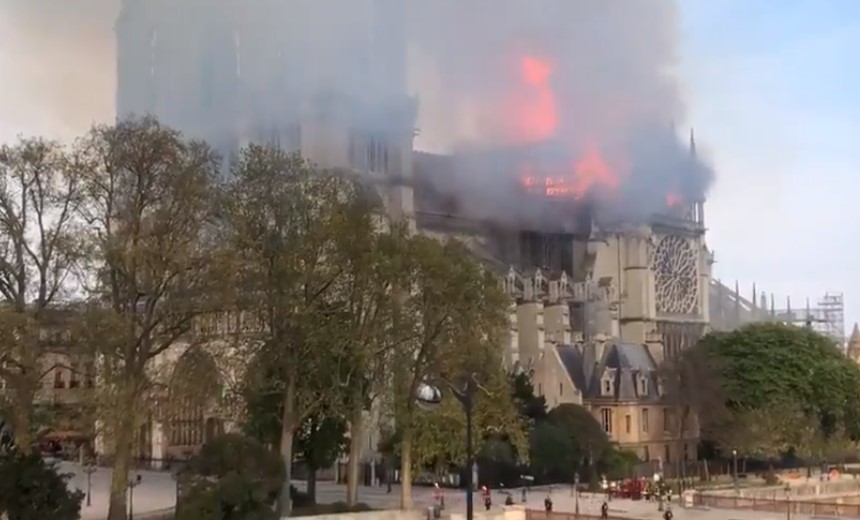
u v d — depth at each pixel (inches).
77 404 3265.3
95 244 3075.8
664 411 6870.1
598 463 5625.0
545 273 7677.2
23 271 3097.9
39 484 2987.2
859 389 6830.7
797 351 6599.4
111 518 3029.0
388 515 3560.5
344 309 3693.4
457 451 3710.6
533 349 6939.0
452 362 3663.9
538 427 5378.9
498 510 3722.9
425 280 3695.9
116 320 2947.8
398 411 3708.2
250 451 3253.0
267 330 3735.2
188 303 3127.5
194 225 3280.0
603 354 6978.4
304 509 3614.7
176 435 6063.0
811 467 6545.3
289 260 3577.8
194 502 3056.1
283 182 3730.3
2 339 2805.1
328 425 4042.8
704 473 6102.4
